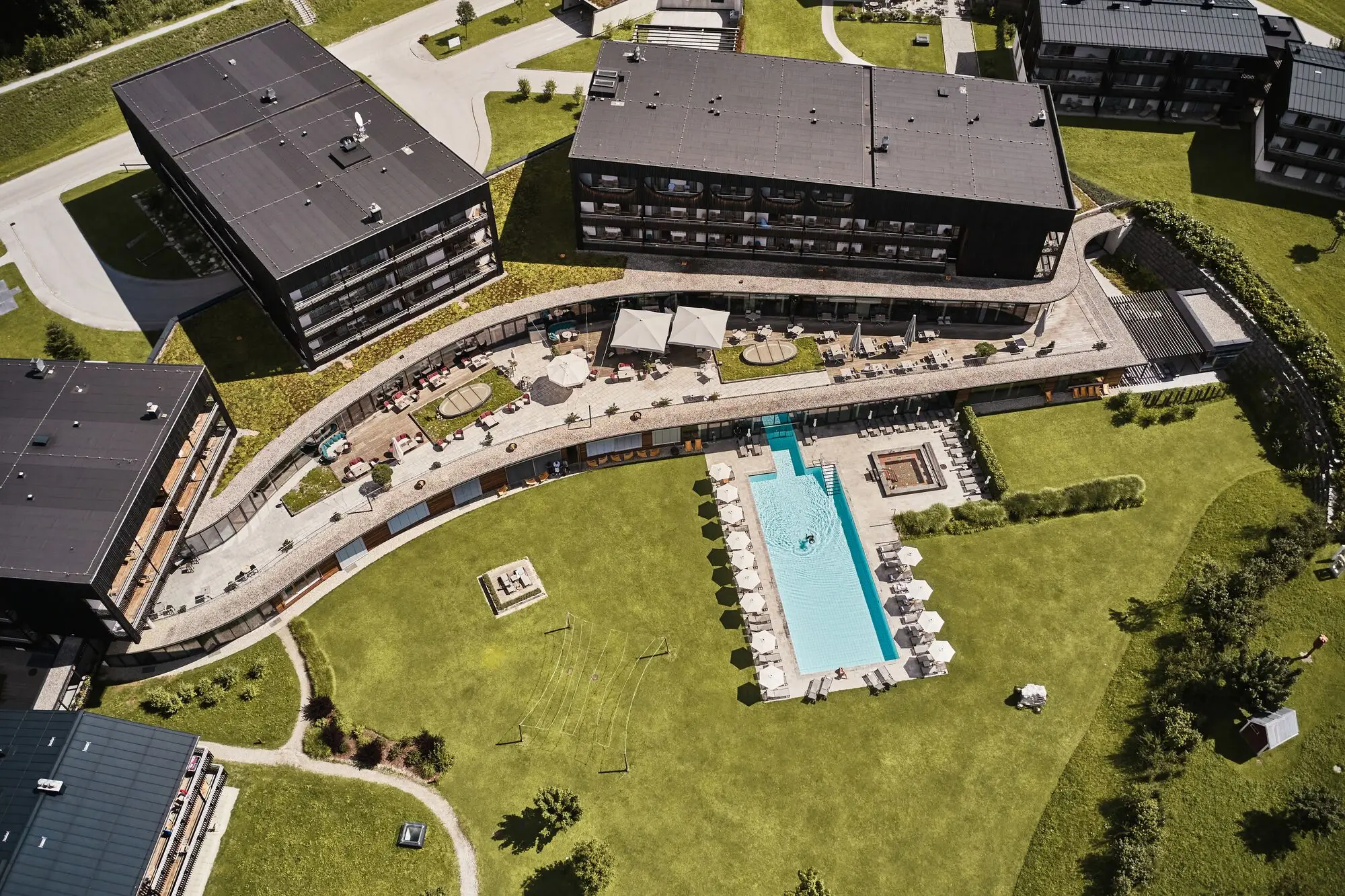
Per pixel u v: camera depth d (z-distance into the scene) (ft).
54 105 390.83
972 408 307.99
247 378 288.30
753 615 261.85
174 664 250.16
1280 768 231.91
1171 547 277.03
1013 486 290.35
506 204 341.82
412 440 284.41
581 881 215.72
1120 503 286.25
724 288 313.73
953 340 315.78
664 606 264.31
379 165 305.73
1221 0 391.24
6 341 317.01
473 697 246.27
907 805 230.89
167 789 210.38
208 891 216.33
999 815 229.45
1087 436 303.27
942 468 295.69
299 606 262.67
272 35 358.43
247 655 252.62
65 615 231.30
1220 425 305.73
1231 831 223.30
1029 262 312.91
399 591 265.75
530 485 289.53
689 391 299.79
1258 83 384.27
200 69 341.62
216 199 293.02
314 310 282.97
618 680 249.75
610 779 233.55
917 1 462.19
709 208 312.50
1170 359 319.47
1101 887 217.56
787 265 324.19
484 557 273.33
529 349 312.91
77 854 197.77
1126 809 227.20
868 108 332.80
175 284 333.83
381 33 440.45
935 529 279.90
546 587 266.98
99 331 319.68
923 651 256.32
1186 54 377.71
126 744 212.84
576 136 311.88
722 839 225.15
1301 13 447.42
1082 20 384.47
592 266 321.73
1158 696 243.60
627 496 287.69
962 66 430.20
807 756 238.27
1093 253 361.10
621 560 273.13
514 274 318.86
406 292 301.22
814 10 456.45
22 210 358.64
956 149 317.63
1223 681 243.19
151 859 204.54
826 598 268.00
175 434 252.42
